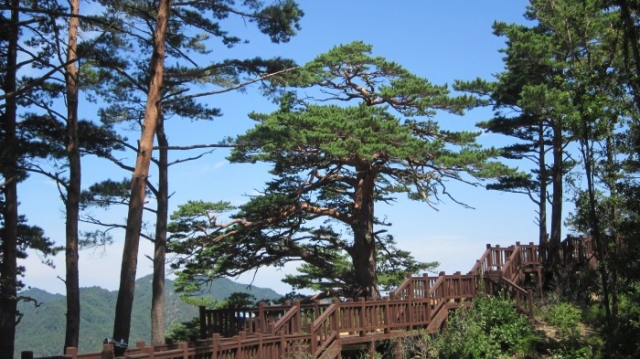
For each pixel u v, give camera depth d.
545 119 29.98
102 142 21.22
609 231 17.28
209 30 21.03
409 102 27.17
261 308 18.45
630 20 15.18
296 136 23.12
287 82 20.23
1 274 18.86
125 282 16.66
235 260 28.41
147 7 20.09
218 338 13.47
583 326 21.97
